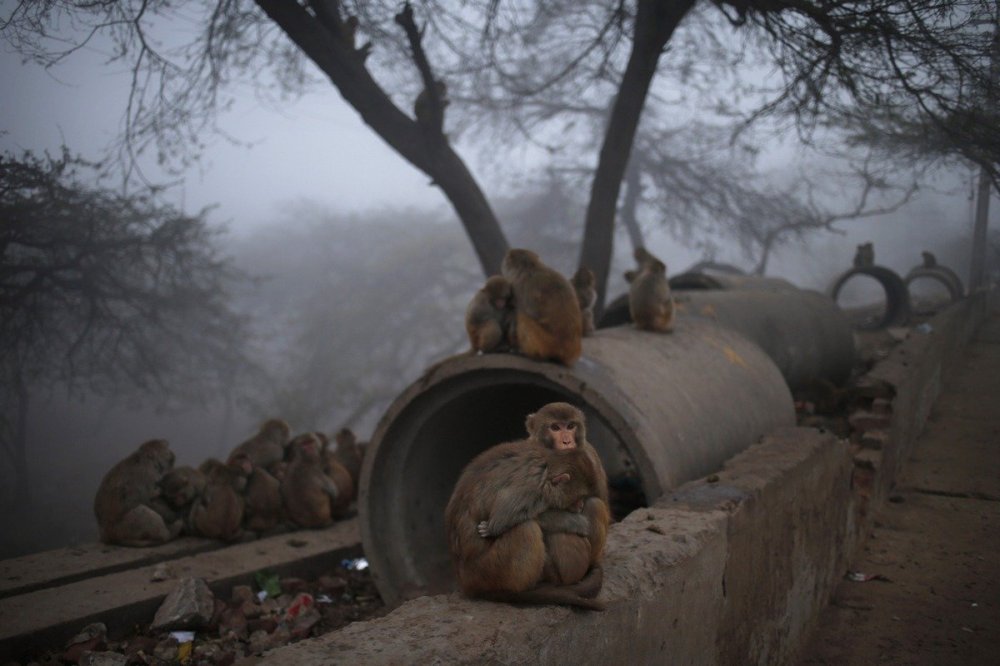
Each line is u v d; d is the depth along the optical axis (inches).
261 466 351.6
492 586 135.7
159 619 242.1
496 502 135.3
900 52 370.0
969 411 487.8
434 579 289.7
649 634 153.3
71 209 443.5
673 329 358.0
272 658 116.3
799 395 481.4
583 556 137.8
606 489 149.1
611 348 296.5
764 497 212.2
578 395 252.1
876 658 233.5
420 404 285.0
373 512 289.6
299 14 445.7
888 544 311.1
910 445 409.7
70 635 232.1
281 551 305.1
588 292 314.7
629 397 257.6
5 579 266.2
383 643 121.0
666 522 183.3
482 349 271.7
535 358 257.9
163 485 310.5
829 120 462.9
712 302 448.8
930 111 372.2
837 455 283.6
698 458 270.8
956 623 248.7
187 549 303.9
